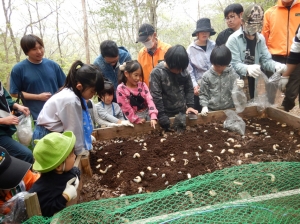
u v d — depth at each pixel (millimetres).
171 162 2359
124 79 3168
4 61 9336
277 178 1888
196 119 3215
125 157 2508
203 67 4012
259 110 3414
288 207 1514
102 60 3773
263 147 2561
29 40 3188
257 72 3160
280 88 3357
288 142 2668
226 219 1432
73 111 2105
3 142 2602
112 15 7816
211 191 1804
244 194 1733
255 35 3510
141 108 3271
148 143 2783
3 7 9172
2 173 1533
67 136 1775
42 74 3443
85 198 1995
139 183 2100
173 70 2889
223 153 2475
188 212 1416
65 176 1677
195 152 2525
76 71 2131
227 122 3043
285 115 3121
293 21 3727
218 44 4242
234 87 3221
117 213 1599
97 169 2379
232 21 3953
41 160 1589
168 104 3250
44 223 1415
